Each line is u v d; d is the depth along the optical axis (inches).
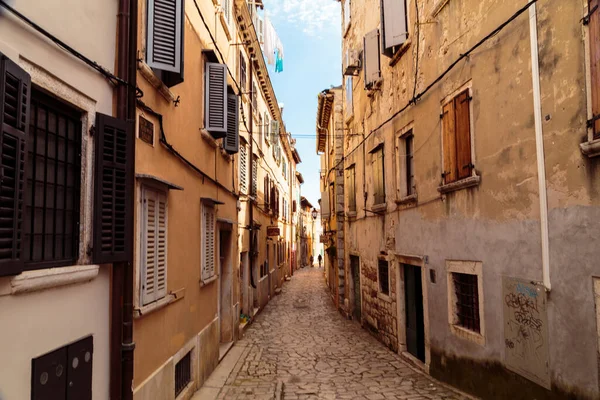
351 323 515.2
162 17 189.3
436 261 278.5
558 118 166.6
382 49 348.5
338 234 628.7
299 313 596.7
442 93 267.3
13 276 97.5
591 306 151.6
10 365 97.8
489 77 215.9
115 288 148.3
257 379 286.5
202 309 276.4
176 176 223.0
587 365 153.3
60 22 120.3
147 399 174.7
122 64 154.5
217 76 288.7
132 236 149.6
